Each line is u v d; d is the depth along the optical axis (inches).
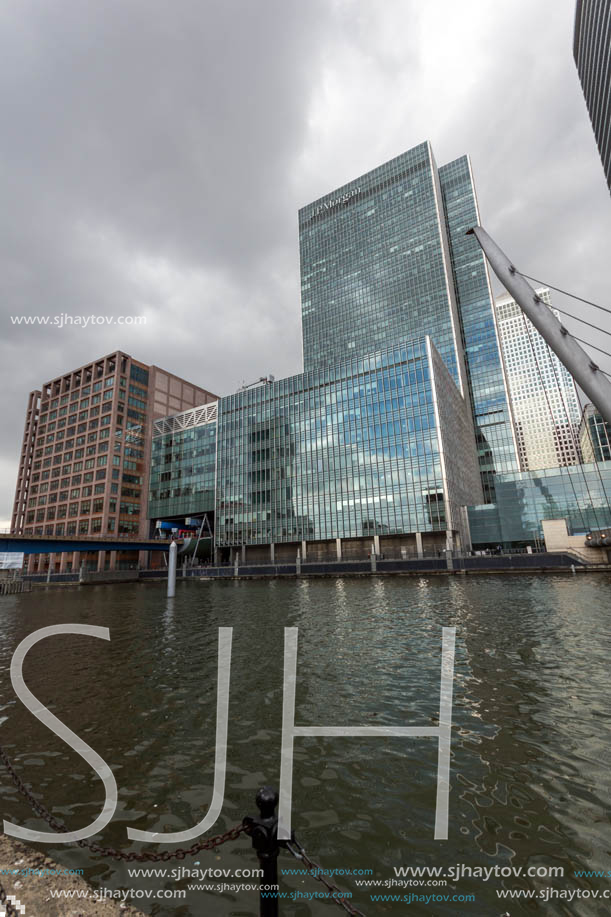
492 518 3093.0
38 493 4909.0
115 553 4077.3
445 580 2025.1
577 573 2046.0
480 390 4653.1
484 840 214.4
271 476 3631.9
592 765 279.3
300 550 3430.1
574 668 486.6
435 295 4672.7
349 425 3312.0
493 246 768.3
